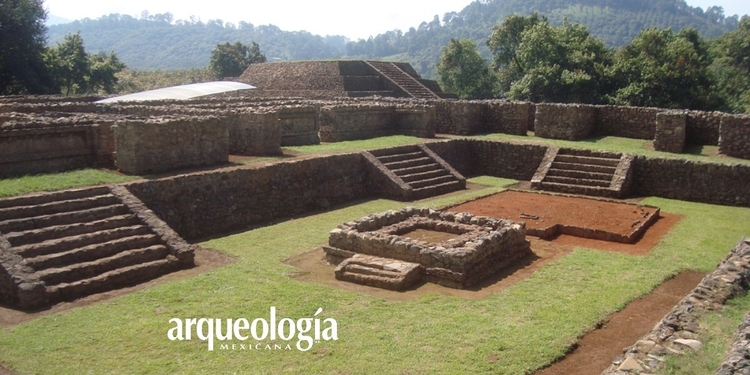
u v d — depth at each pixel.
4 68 38.69
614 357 8.28
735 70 50.28
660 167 20.36
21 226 11.67
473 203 18.47
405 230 13.60
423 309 9.88
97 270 11.27
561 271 11.98
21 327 9.15
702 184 19.50
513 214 16.81
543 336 8.77
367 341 8.60
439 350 8.31
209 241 14.30
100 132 15.77
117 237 12.34
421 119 26.06
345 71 45.78
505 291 10.81
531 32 41.28
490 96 54.00
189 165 16.47
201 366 7.88
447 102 28.33
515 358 8.07
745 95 44.84
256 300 10.20
